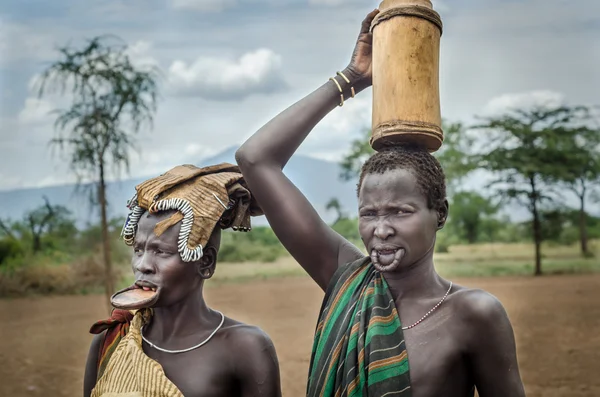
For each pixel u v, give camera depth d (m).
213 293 28.14
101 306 24.75
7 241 32.00
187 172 3.44
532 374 12.77
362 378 2.92
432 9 3.15
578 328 17.75
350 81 3.47
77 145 17.88
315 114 3.44
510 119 40.28
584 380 12.25
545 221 39.09
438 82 3.17
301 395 11.10
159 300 3.31
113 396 3.21
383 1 3.21
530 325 18.47
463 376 3.01
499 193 37.97
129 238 3.43
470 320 2.98
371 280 3.14
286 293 27.94
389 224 2.98
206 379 3.33
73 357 15.33
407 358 2.96
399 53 3.10
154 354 3.38
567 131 39.00
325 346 3.10
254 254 40.78
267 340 3.45
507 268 35.69
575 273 34.12
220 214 3.36
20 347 16.69
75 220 34.16
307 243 3.36
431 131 3.09
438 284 3.11
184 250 3.28
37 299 27.12
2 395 11.77
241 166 3.38
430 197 3.02
